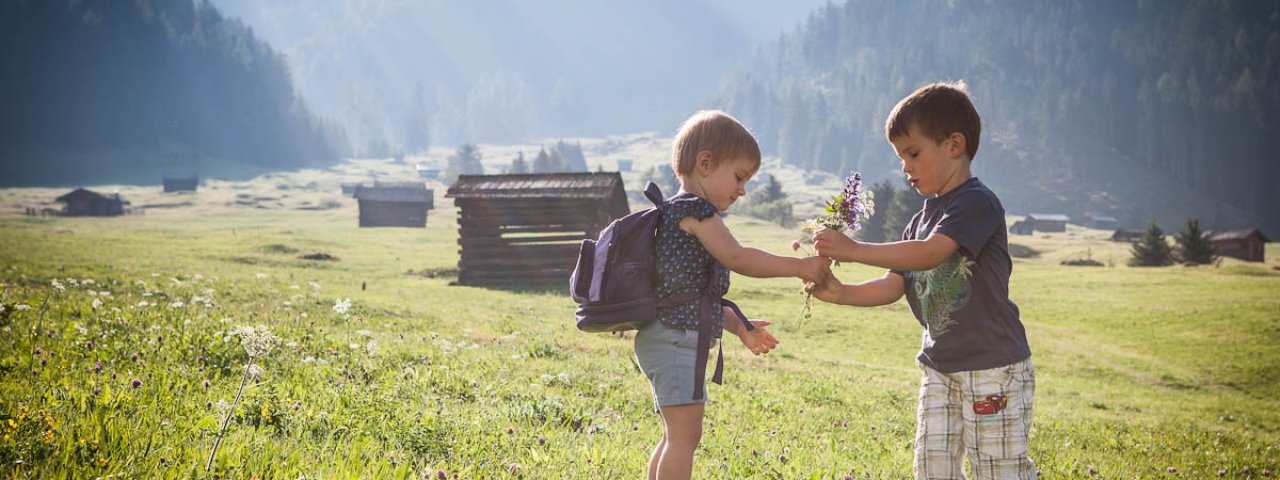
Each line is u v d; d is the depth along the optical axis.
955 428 3.68
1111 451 9.67
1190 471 8.43
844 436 7.78
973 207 3.51
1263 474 8.81
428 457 4.31
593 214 34.91
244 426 4.29
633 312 3.41
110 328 7.93
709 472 4.84
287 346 7.66
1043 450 8.36
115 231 72.50
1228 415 20.02
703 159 3.53
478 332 15.13
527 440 5.00
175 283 18.16
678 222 3.46
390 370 7.39
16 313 7.50
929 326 3.71
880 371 20.14
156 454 3.38
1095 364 27.81
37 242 45.56
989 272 3.55
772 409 9.04
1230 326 34.62
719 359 3.54
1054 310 40.22
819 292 3.78
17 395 4.24
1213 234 111.50
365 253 53.50
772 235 107.81
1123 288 48.75
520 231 35.12
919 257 3.49
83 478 3.00
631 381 9.91
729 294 37.78
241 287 19.62
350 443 4.25
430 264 47.19
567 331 17.06
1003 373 3.54
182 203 166.25
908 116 3.64
